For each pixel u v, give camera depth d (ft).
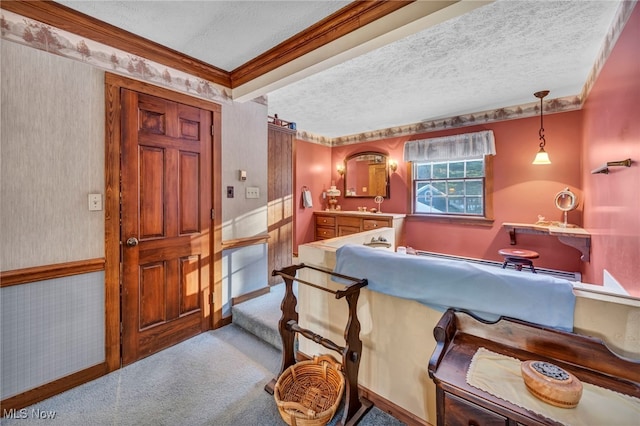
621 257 5.85
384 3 5.42
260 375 6.43
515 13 5.82
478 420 3.26
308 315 6.69
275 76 7.50
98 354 6.28
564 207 10.66
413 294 4.66
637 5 4.72
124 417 5.18
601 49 7.10
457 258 13.48
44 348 5.59
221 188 8.71
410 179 14.98
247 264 9.52
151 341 7.16
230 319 8.98
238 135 9.16
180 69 7.61
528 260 10.46
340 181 18.03
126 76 6.60
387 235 9.21
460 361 3.75
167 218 7.46
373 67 8.29
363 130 16.26
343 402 5.37
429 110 12.42
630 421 2.77
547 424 2.79
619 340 3.35
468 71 8.57
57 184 5.67
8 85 5.10
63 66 5.70
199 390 5.91
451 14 4.95
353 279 5.35
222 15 5.83
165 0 5.34
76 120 5.90
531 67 8.35
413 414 4.95
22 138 5.26
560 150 10.98
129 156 6.70
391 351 5.20
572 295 3.62
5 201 5.11
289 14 5.84
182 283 7.83
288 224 12.22
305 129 16.06
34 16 5.36
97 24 6.04
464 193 13.51
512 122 11.96
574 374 3.42
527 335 3.81
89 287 6.15
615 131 6.17
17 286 5.28
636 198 4.99
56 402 5.51
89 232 6.11
